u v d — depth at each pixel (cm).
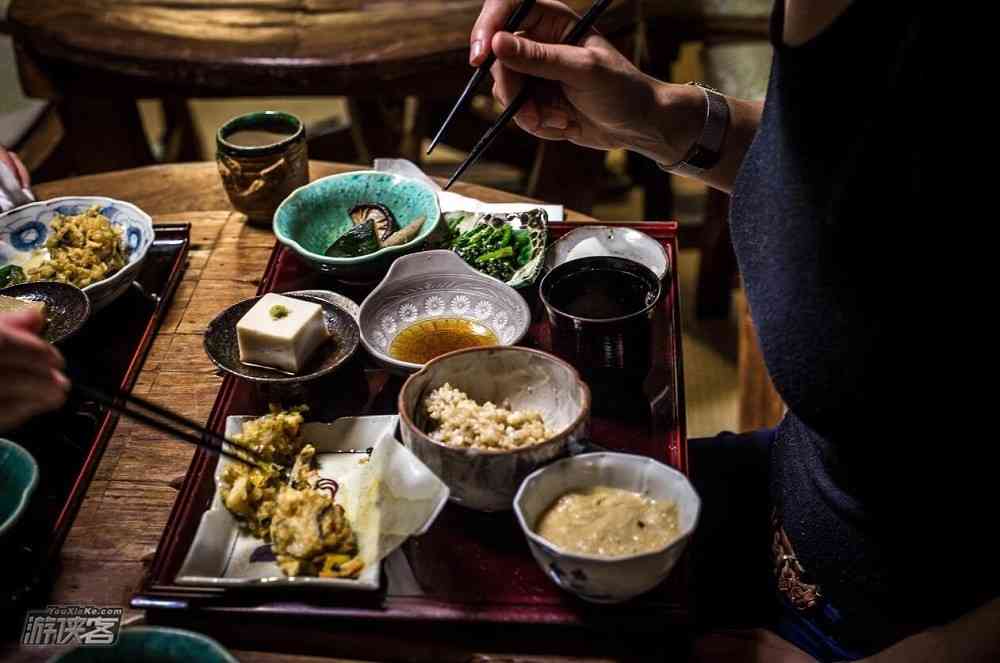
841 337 119
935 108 106
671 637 124
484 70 170
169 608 125
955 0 101
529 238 188
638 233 188
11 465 133
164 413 130
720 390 359
